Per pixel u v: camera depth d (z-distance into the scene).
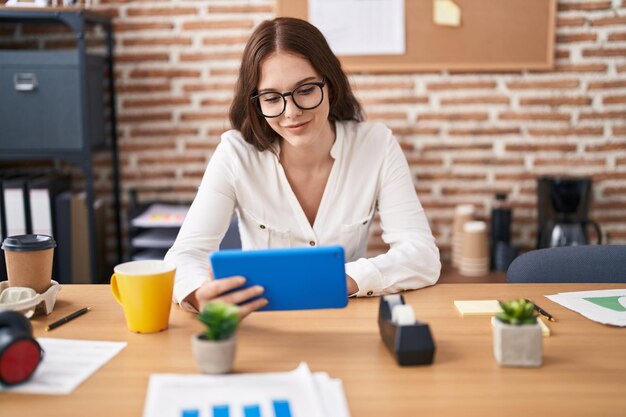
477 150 3.20
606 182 3.19
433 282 1.54
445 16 3.08
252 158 1.71
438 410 0.94
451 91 3.16
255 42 1.52
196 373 1.06
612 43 3.12
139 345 1.17
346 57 3.12
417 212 1.69
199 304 1.25
